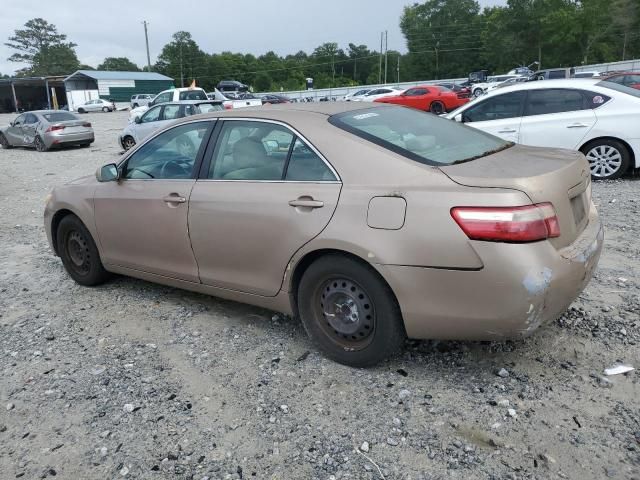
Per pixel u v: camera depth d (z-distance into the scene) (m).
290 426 2.85
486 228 2.66
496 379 3.15
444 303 2.83
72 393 3.26
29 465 2.67
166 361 3.59
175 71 116.62
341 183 3.16
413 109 4.07
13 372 3.55
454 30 100.50
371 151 3.14
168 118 15.18
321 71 121.44
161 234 4.08
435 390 3.08
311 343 3.71
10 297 4.91
